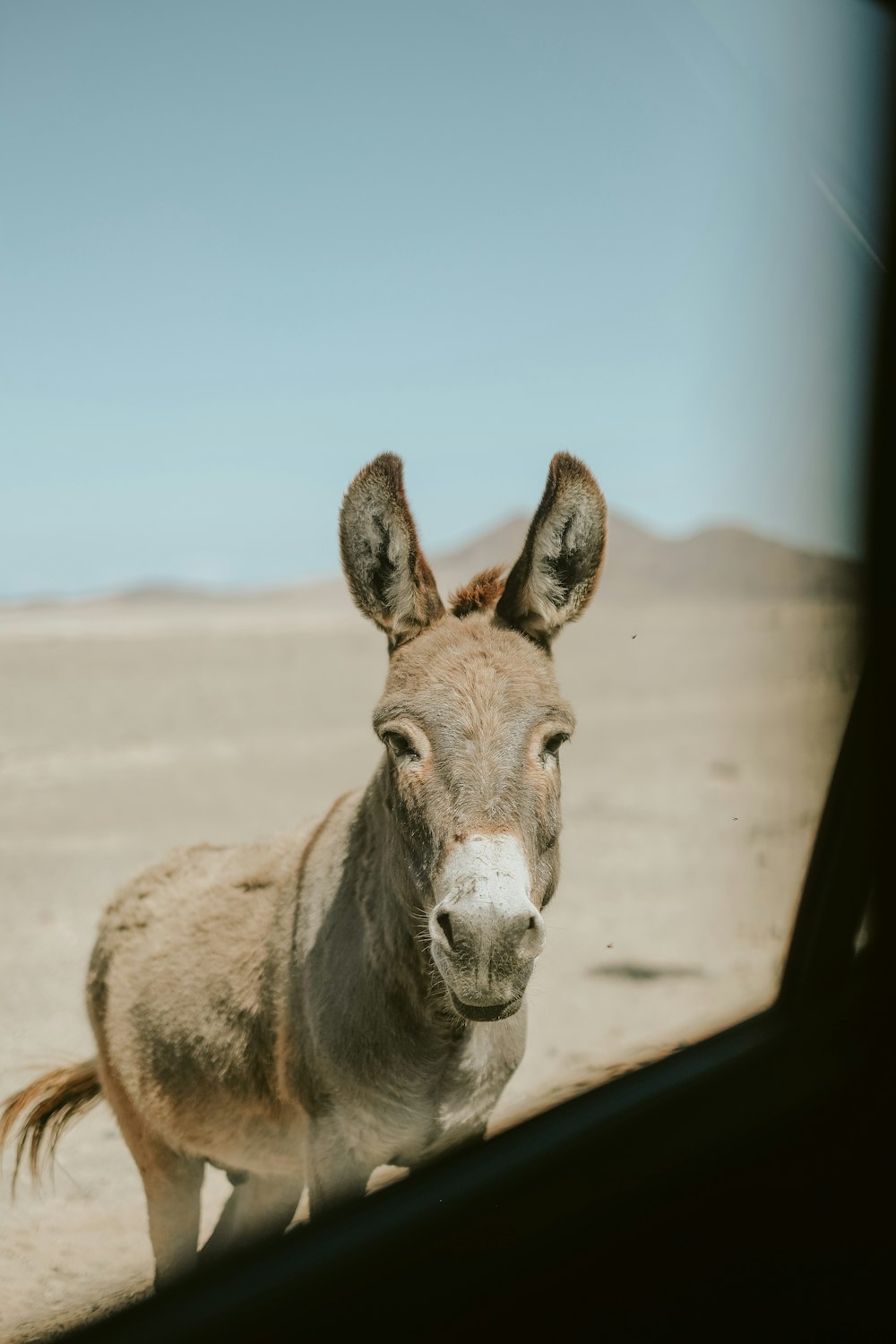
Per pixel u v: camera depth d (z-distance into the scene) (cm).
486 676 249
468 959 214
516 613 274
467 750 236
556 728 251
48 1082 341
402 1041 260
